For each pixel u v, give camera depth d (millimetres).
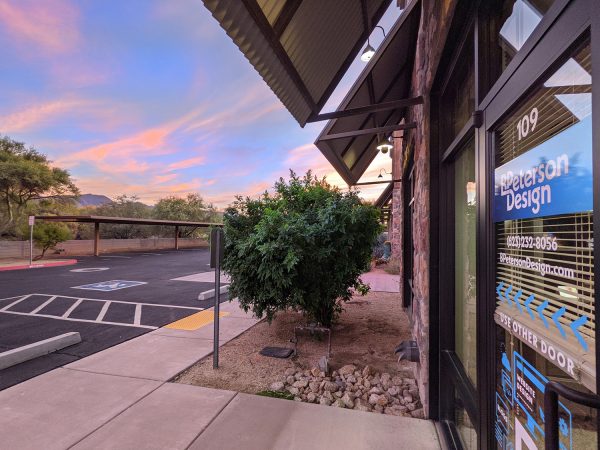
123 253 26016
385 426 2697
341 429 2646
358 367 3953
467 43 2084
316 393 3285
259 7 1968
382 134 6848
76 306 7441
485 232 1595
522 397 1346
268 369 3867
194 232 41594
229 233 4707
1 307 7355
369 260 5426
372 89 5031
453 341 2719
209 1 1803
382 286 9672
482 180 1646
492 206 1544
